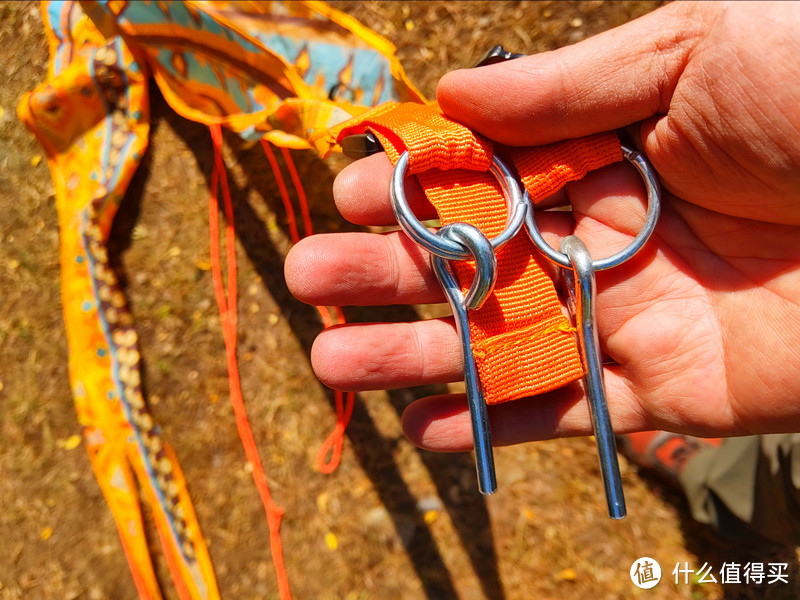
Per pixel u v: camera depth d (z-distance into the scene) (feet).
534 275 0.44
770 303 0.44
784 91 0.37
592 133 0.43
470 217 0.43
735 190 0.42
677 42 0.40
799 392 0.43
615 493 0.40
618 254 0.42
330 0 0.68
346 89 0.58
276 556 0.67
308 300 0.46
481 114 0.42
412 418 0.49
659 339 0.46
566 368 0.43
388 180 0.46
